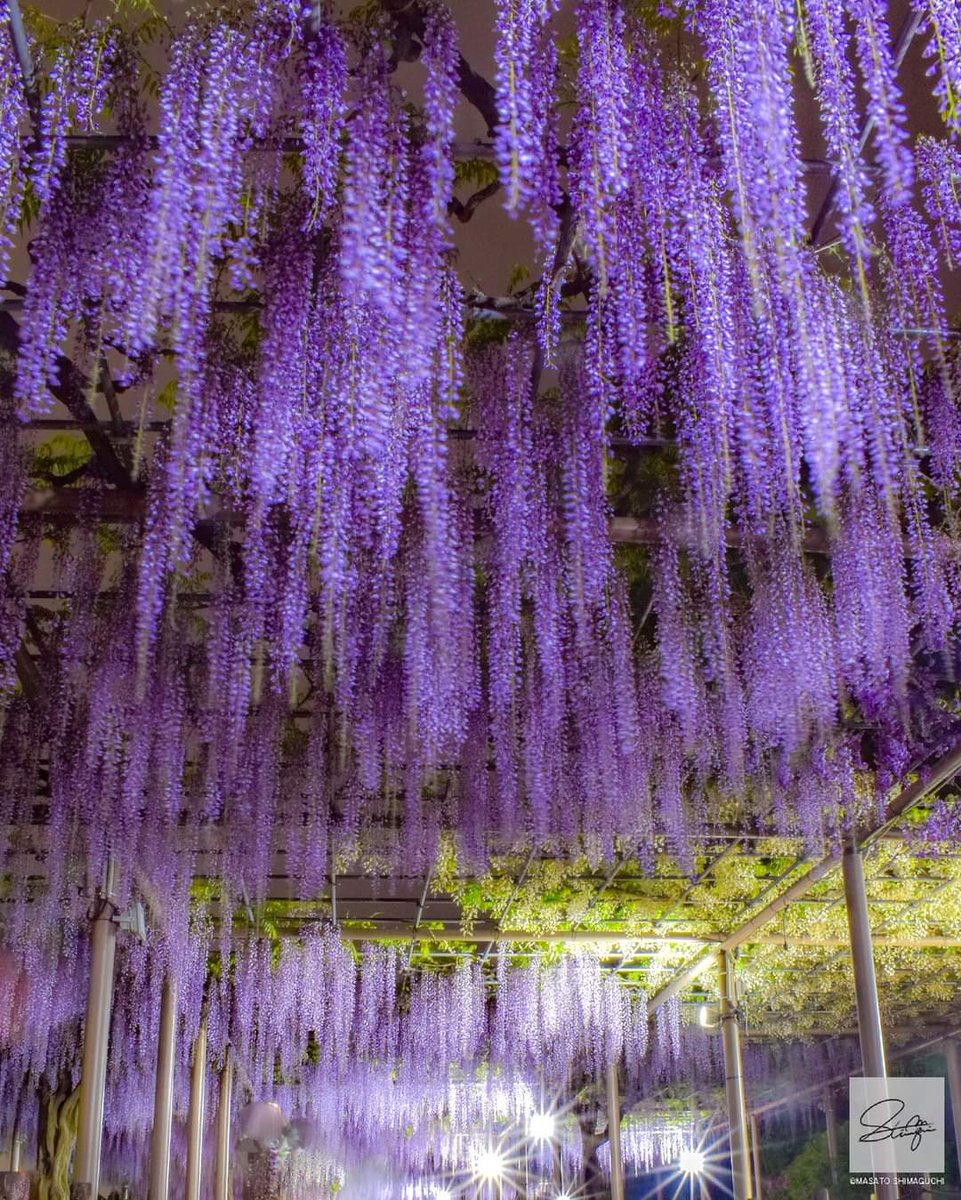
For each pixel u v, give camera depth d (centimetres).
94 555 549
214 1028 1208
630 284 368
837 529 520
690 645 570
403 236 347
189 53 337
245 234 355
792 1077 1719
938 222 417
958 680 614
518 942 1105
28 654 636
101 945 695
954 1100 1501
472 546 524
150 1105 1430
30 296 353
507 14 306
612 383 443
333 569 430
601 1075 1700
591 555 473
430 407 413
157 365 414
